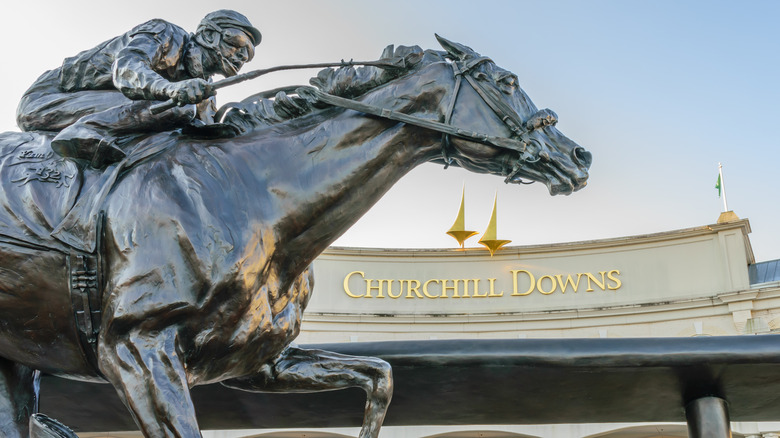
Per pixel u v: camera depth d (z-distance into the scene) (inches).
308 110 114.1
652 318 814.5
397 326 850.1
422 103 113.2
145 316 97.6
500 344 131.3
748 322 781.3
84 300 102.5
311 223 109.8
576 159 113.3
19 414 111.4
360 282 864.9
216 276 100.0
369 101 113.1
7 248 102.7
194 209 102.3
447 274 868.0
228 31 116.8
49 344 105.9
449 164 118.5
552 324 834.8
